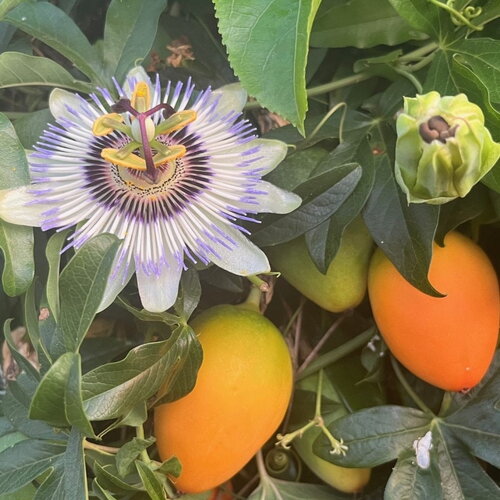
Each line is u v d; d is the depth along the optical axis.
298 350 0.22
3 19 0.20
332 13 0.20
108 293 0.17
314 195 0.18
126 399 0.17
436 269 0.19
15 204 0.17
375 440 0.20
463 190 0.16
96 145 0.18
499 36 0.20
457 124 0.15
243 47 0.14
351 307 0.21
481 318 0.19
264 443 0.20
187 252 0.17
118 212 0.17
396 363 0.22
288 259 0.21
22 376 0.20
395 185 0.19
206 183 0.18
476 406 0.21
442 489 0.20
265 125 0.22
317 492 0.22
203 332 0.19
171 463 0.18
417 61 0.21
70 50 0.21
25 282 0.17
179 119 0.17
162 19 0.24
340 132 0.20
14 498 0.21
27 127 0.20
